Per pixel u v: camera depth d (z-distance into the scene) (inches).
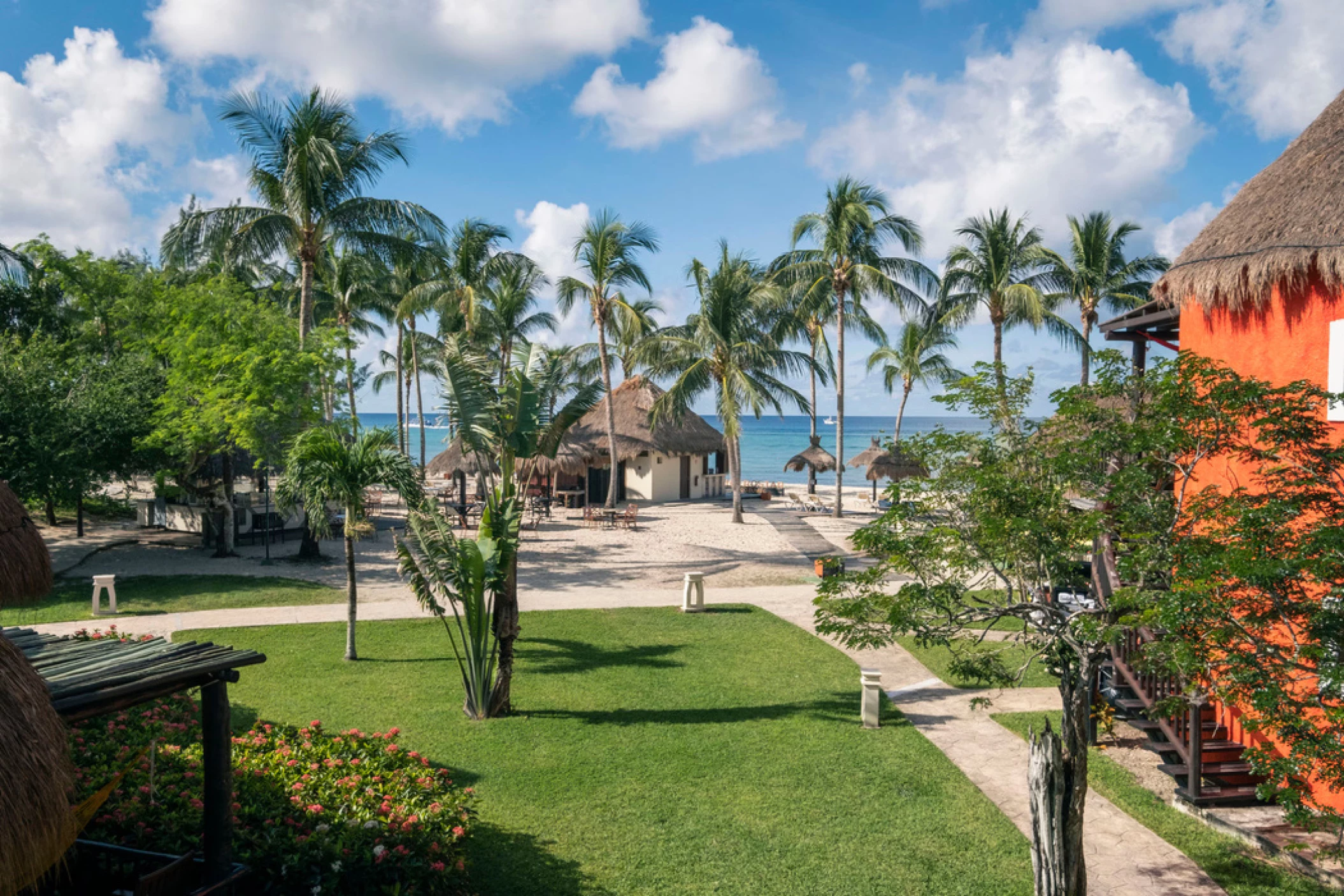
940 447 286.7
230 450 885.8
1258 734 358.3
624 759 405.7
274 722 441.7
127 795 277.7
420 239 999.6
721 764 402.3
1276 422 233.3
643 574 911.7
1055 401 281.0
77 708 186.1
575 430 1566.2
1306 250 324.2
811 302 1412.4
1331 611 210.4
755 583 878.4
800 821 343.6
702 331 1282.0
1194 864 311.0
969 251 1312.7
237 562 918.4
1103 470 273.3
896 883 297.7
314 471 539.8
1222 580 214.7
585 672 552.4
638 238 1337.4
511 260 1448.1
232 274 1050.7
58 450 775.7
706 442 1664.6
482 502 1295.5
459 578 450.3
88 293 1048.2
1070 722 263.4
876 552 287.0
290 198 876.6
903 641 638.5
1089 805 363.3
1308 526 217.9
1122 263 1427.2
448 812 296.2
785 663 581.6
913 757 413.1
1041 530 259.3
